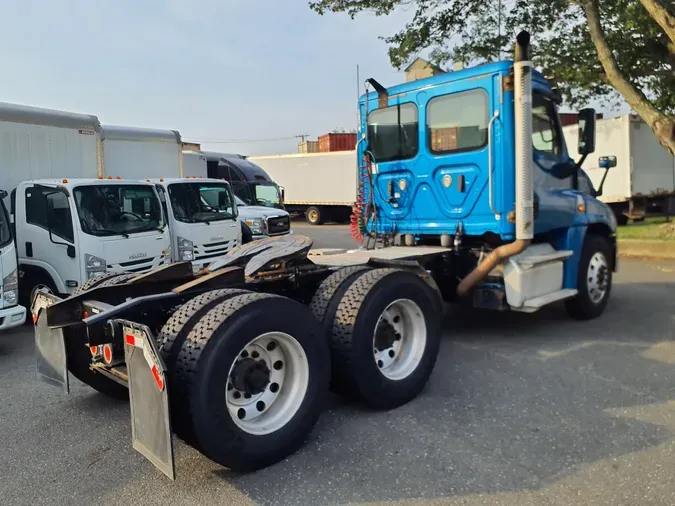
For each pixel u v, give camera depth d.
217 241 10.54
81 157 10.36
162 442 3.14
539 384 5.05
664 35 14.13
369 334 4.34
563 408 4.49
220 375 3.37
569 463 3.60
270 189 21.25
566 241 6.96
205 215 10.45
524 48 5.79
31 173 9.48
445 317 7.77
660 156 20.09
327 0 14.76
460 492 3.30
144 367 3.26
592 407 4.49
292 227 30.38
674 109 16.48
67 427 4.44
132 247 8.55
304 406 3.84
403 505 3.18
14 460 3.87
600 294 7.50
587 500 3.17
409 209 6.99
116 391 5.00
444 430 4.14
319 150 40.72
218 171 21.05
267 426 3.67
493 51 15.70
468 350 6.15
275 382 3.84
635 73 15.25
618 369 5.40
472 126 6.28
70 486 3.50
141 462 3.81
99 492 3.42
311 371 3.90
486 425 4.21
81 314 4.31
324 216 32.47
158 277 4.70
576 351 6.02
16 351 6.82
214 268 4.87
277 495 3.33
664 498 3.17
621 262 12.98
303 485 3.43
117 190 8.52
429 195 6.76
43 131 9.66
